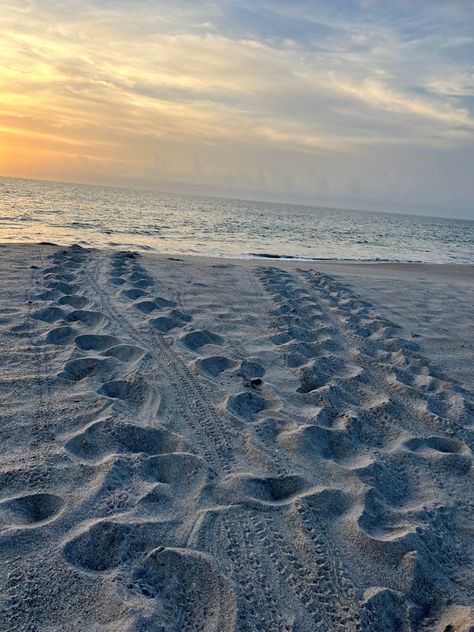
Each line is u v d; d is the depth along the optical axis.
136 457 2.79
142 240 15.12
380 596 2.03
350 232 32.84
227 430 3.21
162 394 3.61
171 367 4.08
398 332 5.79
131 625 1.74
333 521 2.46
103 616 1.80
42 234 13.98
